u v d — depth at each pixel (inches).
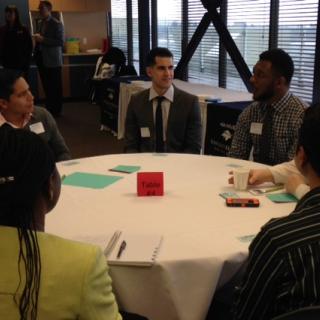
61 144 118.4
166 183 86.7
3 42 300.4
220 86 240.7
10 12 296.5
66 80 369.7
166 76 121.0
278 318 36.4
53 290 34.5
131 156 108.3
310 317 35.0
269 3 202.2
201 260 56.8
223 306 72.0
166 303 56.7
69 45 366.9
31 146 36.9
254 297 42.1
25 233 35.5
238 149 115.0
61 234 63.6
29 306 34.1
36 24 346.3
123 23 358.3
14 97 103.6
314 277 37.6
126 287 56.5
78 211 72.6
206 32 246.2
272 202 76.2
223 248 59.3
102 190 83.0
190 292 57.1
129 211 72.5
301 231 39.7
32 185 36.3
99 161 103.8
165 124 124.3
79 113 324.8
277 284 40.3
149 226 66.4
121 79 259.1
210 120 164.4
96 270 36.0
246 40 221.5
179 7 270.8
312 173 43.5
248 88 209.6
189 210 72.6
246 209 73.0
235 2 224.7
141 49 311.1
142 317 55.2
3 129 37.7
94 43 383.9
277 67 103.6
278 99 106.7
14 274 34.5
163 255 57.4
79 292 34.8
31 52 306.2
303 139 43.2
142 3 301.4
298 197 76.8
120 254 57.4
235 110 149.6
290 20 192.4
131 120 127.5
